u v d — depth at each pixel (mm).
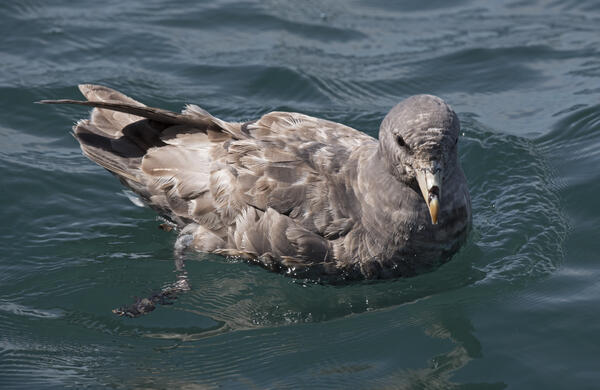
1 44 15867
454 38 16719
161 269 11328
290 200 10492
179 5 17594
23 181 12711
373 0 18203
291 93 15039
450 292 10570
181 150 11250
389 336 9828
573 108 14344
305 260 10516
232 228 10891
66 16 16859
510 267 10859
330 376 9133
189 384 9164
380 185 10273
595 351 9203
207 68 15562
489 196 12477
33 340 9977
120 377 9312
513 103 14773
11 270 11227
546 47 16281
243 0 17875
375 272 10578
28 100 14375
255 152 10773
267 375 9234
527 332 9625
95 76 15109
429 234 10352
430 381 8945
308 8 17781
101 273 11227
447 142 9414
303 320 10273
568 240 11242
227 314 10453
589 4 17875
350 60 16031
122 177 11625
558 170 12805
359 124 14250
